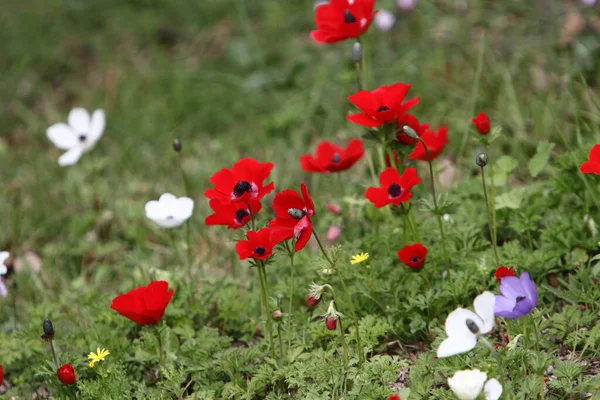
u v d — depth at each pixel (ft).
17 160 32.01
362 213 23.32
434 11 33.58
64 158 26.66
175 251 23.94
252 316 21.08
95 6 41.06
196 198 28.27
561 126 25.70
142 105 33.91
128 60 37.55
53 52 38.52
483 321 15.08
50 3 41.63
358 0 20.95
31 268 25.66
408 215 20.52
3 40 39.60
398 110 18.58
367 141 21.03
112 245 25.98
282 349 18.80
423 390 16.44
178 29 38.99
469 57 30.58
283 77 33.86
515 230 21.25
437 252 20.34
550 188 22.62
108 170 30.45
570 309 17.97
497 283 19.19
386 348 19.21
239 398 17.95
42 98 36.47
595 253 20.25
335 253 17.57
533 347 17.63
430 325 18.85
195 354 19.10
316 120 31.17
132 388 18.97
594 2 27.61
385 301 19.99
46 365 19.40
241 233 18.31
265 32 36.58
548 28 30.17
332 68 32.89
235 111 33.19
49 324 17.79
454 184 24.98
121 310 16.96
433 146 20.90
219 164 29.73
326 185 26.58
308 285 21.04
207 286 23.04
